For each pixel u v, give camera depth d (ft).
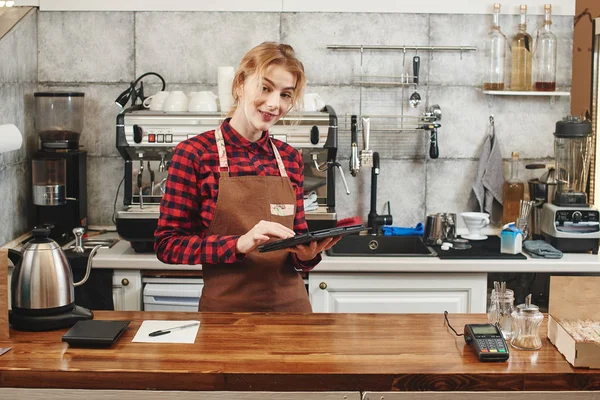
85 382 6.45
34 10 13.34
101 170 13.82
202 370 6.43
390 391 6.45
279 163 8.77
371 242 13.08
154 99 12.69
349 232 7.92
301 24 13.51
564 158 12.75
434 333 7.47
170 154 12.76
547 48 13.29
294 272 8.73
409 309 11.82
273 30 13.51
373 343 7.15
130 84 13.64
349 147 13.76
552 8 13.62
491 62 13.37
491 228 13.98
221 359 6.70
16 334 7.38
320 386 6.42
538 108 13.79
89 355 6.79
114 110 13.70
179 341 7.14
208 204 8.47
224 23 13.48
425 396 6.46
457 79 13.71
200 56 13.56
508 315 7.53
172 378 6.41
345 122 13.73
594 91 13.89
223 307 8.44
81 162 13.15
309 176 12.91
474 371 6.49
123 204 12.95
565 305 7.22
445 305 11.83
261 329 7.52
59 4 13.44
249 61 7.91
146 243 12.01
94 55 13.57
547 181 13.08
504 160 13.88
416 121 13.74
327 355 6.82
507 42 13.61
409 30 13.55
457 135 13.83
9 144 10.80
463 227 14.01
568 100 13.75
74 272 11.75
